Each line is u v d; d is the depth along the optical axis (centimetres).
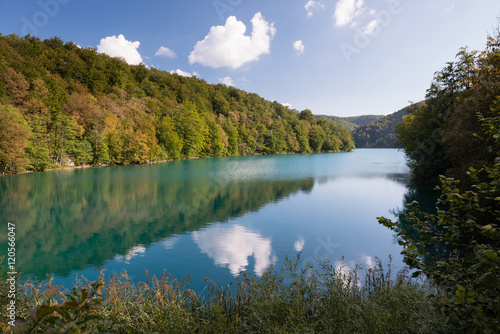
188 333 313
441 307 182
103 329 142
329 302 318
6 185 2347
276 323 287
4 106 3183
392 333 251
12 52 4416
